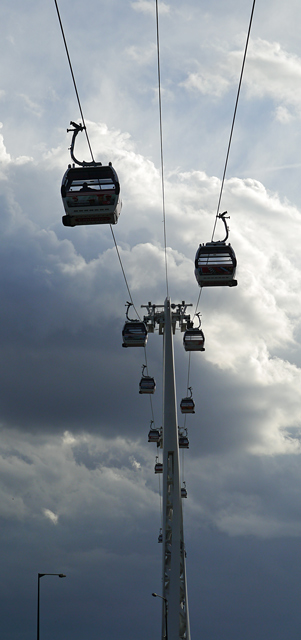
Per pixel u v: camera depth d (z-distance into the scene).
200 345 52.66
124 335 51.16
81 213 27.67
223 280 34.84
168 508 48.84
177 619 45.47
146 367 58.53
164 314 56.31
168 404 52.09
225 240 34.72
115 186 27.12
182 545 47.75
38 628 40.09
